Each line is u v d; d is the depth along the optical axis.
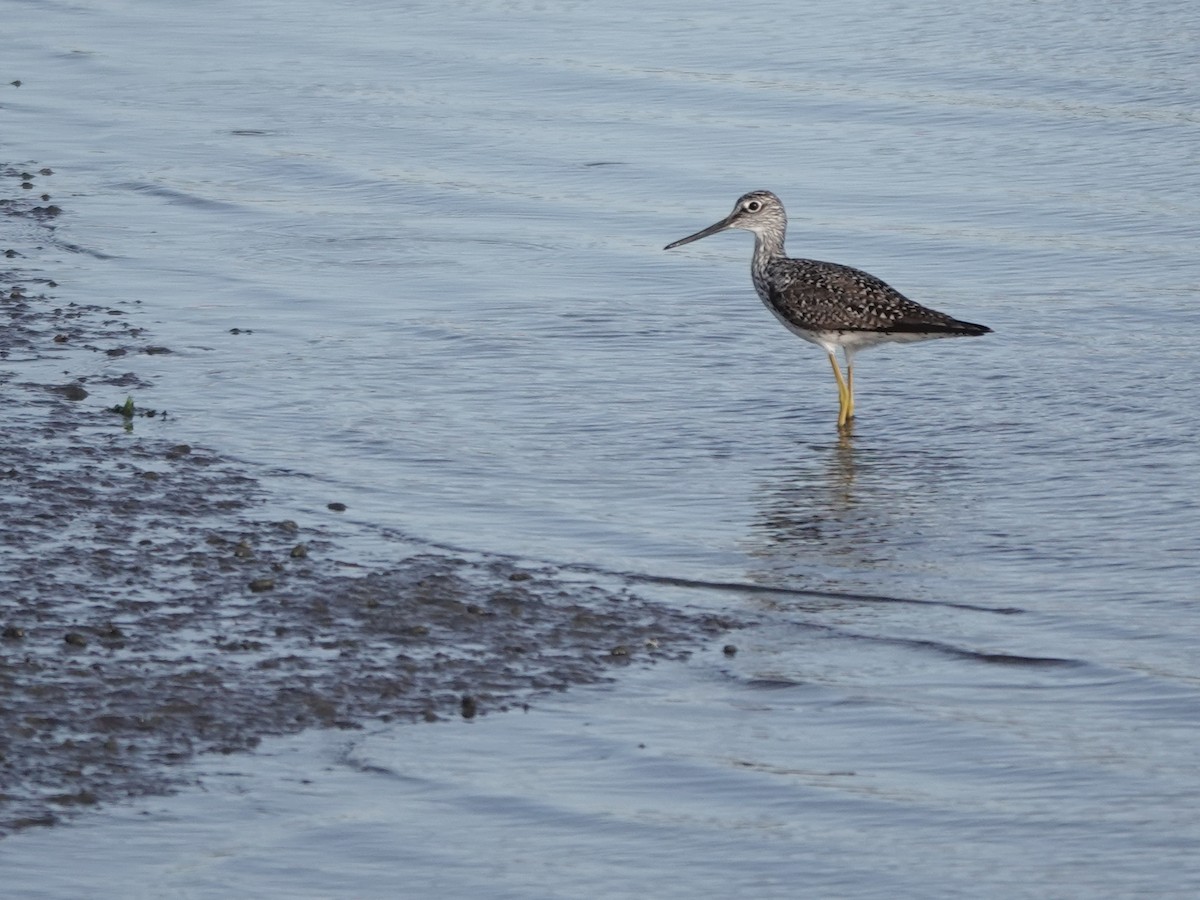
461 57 32.81
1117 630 12.44
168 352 18.27
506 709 11.02
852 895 9.20
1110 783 10.36
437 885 9.21
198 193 24.73
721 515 14.62
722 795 10.16
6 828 9.43
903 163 26.27
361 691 11.09
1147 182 25.22
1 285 20.31
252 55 33.38
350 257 22.09
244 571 12.77
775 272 17.95
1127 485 15.28
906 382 18.25
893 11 35.56
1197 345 19.05
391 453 15.77
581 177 25.78
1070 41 32.81
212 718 10.62
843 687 11.52
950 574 13.43
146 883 9.09
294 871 9.27
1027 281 21.41
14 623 11.65
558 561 13.46
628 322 20.03
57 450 15.20
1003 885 9.30
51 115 28.98
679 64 31.88
